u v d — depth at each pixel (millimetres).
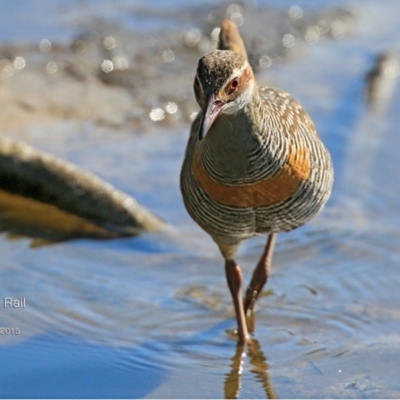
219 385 10219
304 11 19969
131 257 12648
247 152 9430
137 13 19516
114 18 19203
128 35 18406
